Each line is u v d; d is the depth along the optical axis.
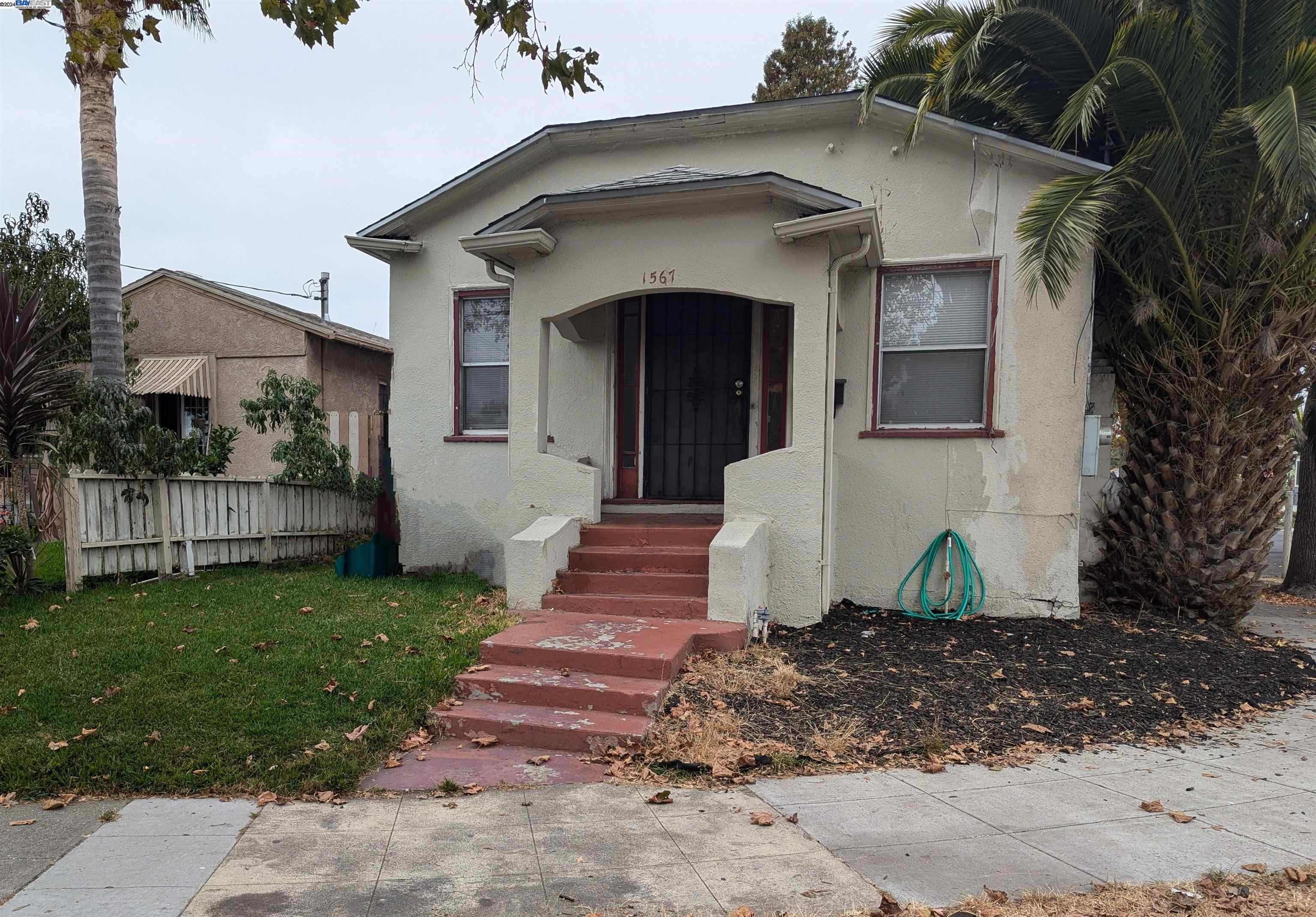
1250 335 6.86
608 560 6.96
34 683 4.85
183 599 6.96
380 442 11.13
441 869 3.21
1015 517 7.47
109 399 7.84
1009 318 7.48
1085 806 3.80
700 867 3.21
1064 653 6.20
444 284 9.14
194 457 8.41
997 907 2.87
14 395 7.20
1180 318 7.21
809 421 6.77
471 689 5.14
